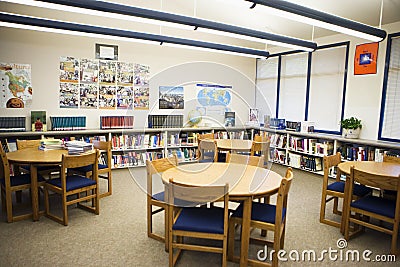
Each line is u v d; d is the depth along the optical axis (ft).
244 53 17.80
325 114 18.62
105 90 18.20
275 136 20.54
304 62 19.84
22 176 11.05
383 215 8.48
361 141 15.11
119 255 8.32
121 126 17.87
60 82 16.97
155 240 9.26
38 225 10.19
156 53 19.45
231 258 8.11
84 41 17.38
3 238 9.18
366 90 16.07
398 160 11.68
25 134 14.98
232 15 18.26
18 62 15.81
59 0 8.90
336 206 11.55
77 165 10.27
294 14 9.48
